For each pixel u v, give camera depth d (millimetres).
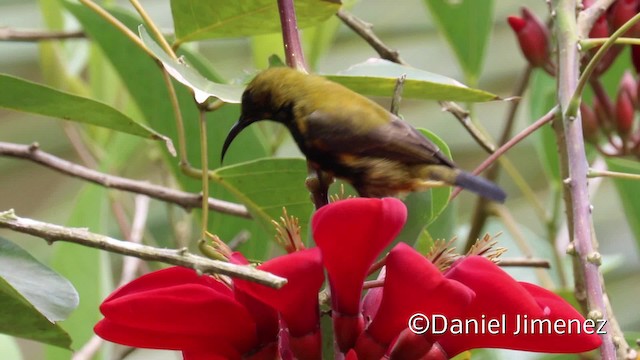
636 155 3582
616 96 3635
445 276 3334
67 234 3336
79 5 3525
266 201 3482
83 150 3641
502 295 3326
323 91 3426
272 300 3332
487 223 3660
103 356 3541
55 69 3646
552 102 3621
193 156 3551
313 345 3338
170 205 3590
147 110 3545
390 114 3422
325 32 3641
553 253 3645
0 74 3400
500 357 3562
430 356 3338
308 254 3328
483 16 3615
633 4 3549
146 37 3387
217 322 3336
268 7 3428
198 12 3432
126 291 3338
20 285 3359
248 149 3551
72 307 3359
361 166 3416
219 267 3314
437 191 3445
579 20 3457
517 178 3609
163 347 3342
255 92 3436
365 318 3361
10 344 3508
